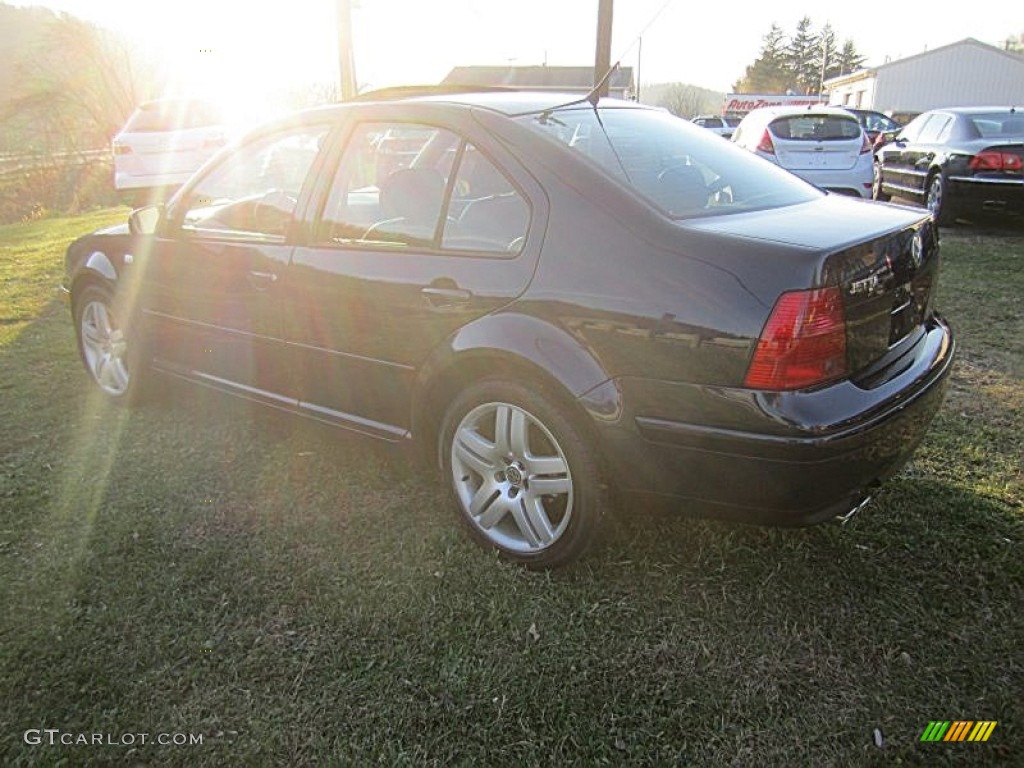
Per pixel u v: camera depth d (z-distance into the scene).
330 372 3.20
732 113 46.75
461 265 2.70
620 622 2.49
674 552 2.82
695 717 2.13
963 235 8.80
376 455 3.62
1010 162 8.50
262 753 2.05
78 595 2.66
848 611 2.50
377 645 2.41
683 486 2.40
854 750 2.02
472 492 2.89
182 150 12.89
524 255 2.57
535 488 2.70
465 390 2.78
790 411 2.17
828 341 2.19
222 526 3.07
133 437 3.89
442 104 2.95
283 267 3.21
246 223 3.43
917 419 2.46
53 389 4.56
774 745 2.04
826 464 2.20
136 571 2.79
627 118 3.14
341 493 3.30
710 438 2.28
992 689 2.19
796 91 82.38
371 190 3.01
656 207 2.46
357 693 2.23
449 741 2.07
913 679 2.24
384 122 3.05
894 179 10.75
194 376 3.83
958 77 43.91
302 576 2.74
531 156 2.64
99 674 2.31
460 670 2.30
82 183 18.36
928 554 2.76
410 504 3.21
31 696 2.24
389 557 2.85
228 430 3.94
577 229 2.48
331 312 3.08
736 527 2.94
